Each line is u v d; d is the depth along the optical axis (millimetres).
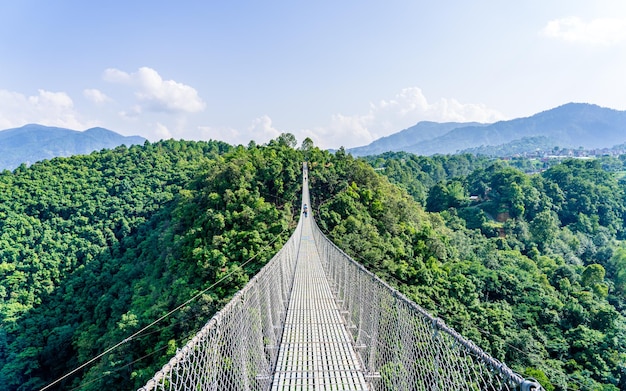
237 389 3695
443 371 2781
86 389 15453
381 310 4977
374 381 4922
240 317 3973
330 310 8422
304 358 5824
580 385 12898
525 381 1777
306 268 13438
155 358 14906
